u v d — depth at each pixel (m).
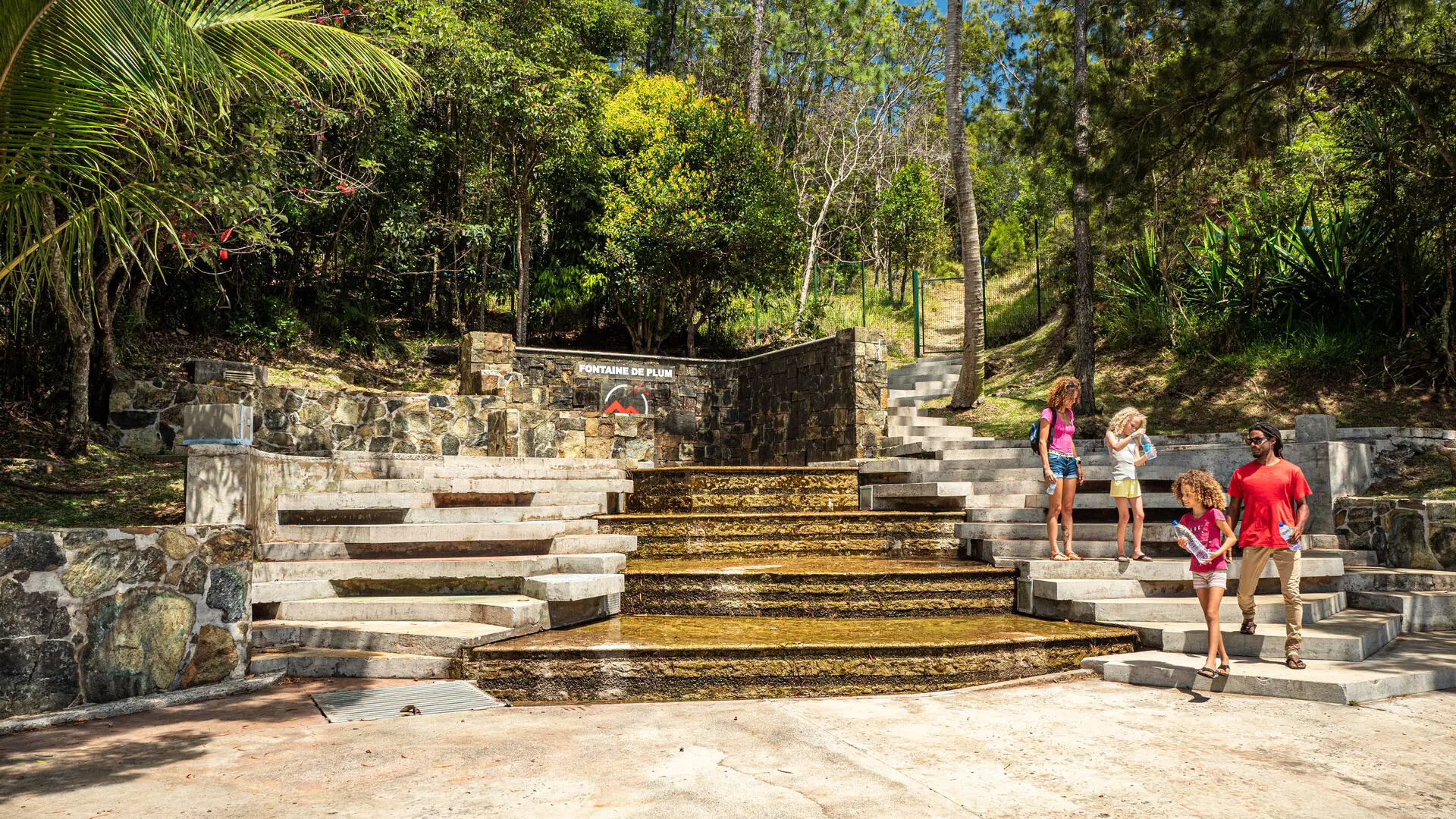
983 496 10.29
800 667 6.19
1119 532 8.30
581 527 9.13
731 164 21.48
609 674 6.05
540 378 16.12
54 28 5.00
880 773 4.07
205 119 7.14
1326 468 10.17
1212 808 3.60
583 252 22.30
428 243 20.77
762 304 26.31
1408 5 11.16
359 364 17.81
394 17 15.20
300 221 15.93
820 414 14.17
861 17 35.69
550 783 3.90
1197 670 5.98
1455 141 12.95
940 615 7.96
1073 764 4.22
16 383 11.45
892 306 31.53
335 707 5.36
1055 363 19.55
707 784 3.89
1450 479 10.43
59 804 3.64
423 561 7.71
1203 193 17.30
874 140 35.09
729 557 9.52
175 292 15.34
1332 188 15.77
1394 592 8.48
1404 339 14.11
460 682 6.00
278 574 7.49
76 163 6.03
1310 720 5.08
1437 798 3.74
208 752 4.40
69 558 5.14
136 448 11.61
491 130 18.91
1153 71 13.24
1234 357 15.86
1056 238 23.14
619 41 23.70
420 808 3.58
